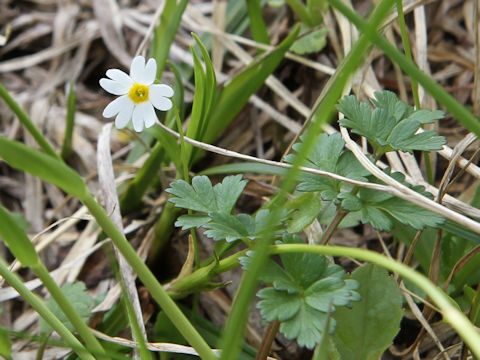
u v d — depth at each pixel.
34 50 0.57
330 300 0.34
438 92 0.32
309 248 0.34
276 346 0.41
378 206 0.36
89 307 0.41
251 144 0.50
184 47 0.52
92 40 0.57
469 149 0.45
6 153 0.29
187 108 0.50
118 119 0.35
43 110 0.53
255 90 0.45
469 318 0.37
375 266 0.37
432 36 0.51
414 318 0.41
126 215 0.47
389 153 0.43
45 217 0.49
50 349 0.41
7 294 0.42
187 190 0.37
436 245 0.38
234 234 0.35
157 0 0.57
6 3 0.59
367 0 0.51
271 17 0.53
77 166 0.51
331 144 0.37
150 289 0.33
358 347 0.36
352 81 0.43
